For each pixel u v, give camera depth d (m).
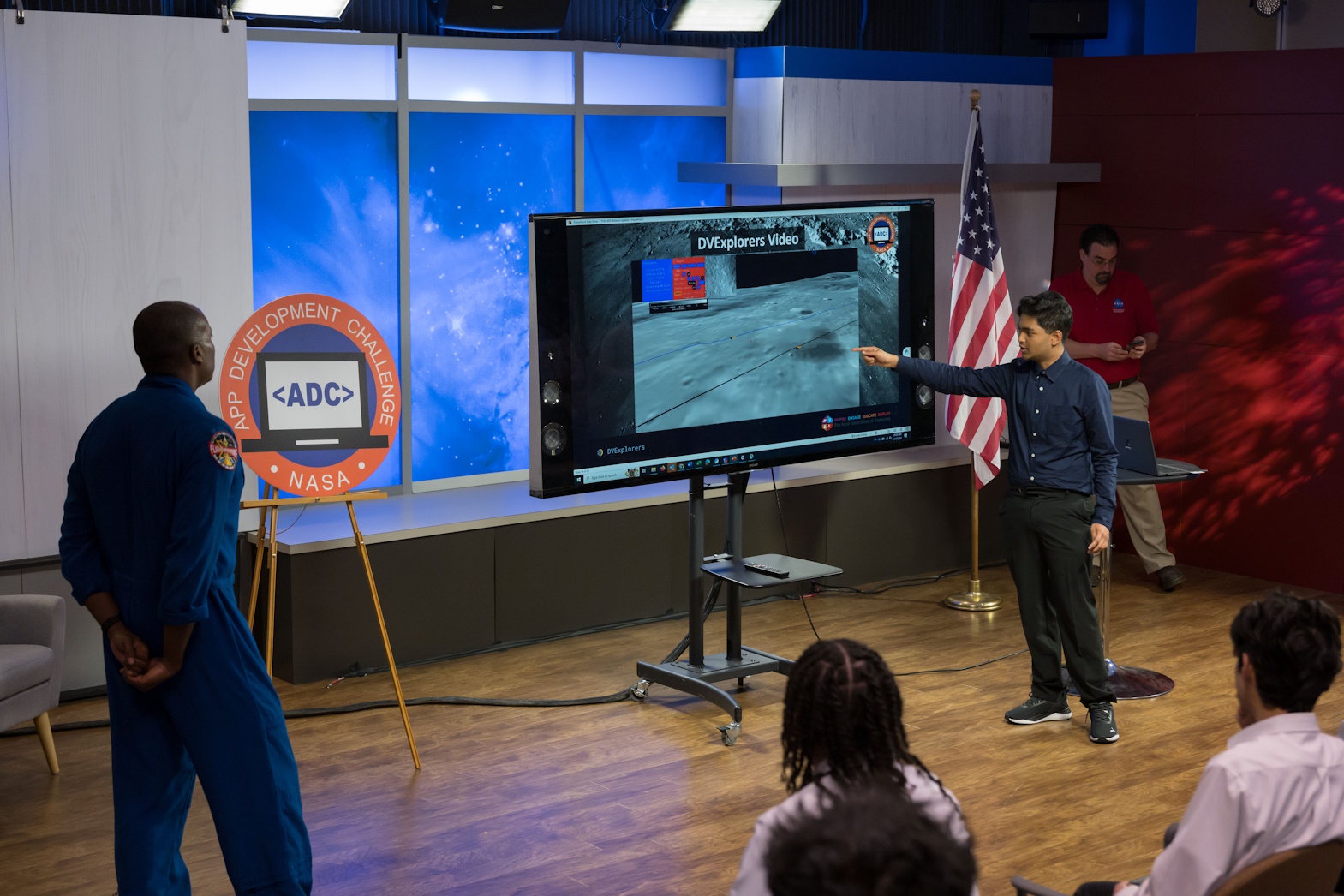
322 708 4.95
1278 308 6.74
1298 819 2.13
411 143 5.95
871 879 1.12
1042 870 3.74
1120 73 7.29
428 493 6.12
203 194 4.98
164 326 3.13
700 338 5.04
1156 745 4.70
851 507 6.66
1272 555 6.88
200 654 3.08
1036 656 4.89
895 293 5.60
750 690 5.29
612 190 6.57
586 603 5.92
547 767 4.48
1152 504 6.75
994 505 7.17
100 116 4.77
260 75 5.56
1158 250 7.22
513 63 6.16
